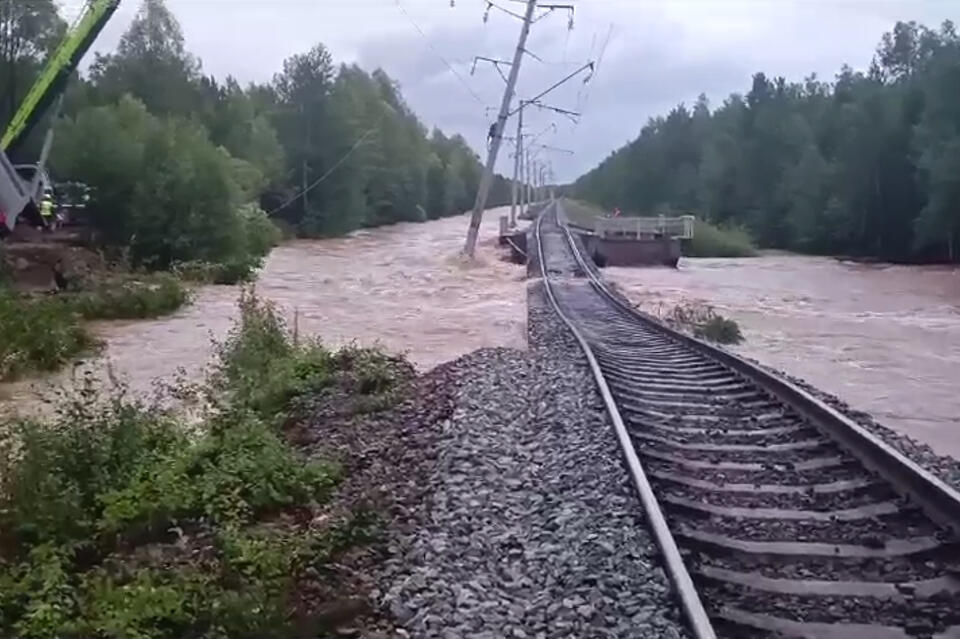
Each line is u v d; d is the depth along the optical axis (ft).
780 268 191.62
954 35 312.71
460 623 19.33
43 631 19.25
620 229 176.45
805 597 20.29
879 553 22.62
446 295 111.34
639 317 80.28
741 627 18.78
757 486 28.76
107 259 118.52
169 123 144.66
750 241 288.51
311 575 21.84
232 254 130.82
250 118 235.40
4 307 66.59
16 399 50.83
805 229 270.87
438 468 30.35
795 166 298.76
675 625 18.75
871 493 27.43
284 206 238.68
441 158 462.19
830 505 26.78
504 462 31.42
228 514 25.94
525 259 159.74
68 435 30.81
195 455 30.58
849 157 258.37
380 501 26.73
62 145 135.64
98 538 25.40
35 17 178.19
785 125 325.62
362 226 296.30
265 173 230.07
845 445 32.19
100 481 28.78
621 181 484.33
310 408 40.81
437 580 21.47
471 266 152.87
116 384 41.50
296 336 53.93
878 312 109.91
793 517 25.53
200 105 227.20
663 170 456.86
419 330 79.41
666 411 40.50
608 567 21.75
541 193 619.26
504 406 40.22
